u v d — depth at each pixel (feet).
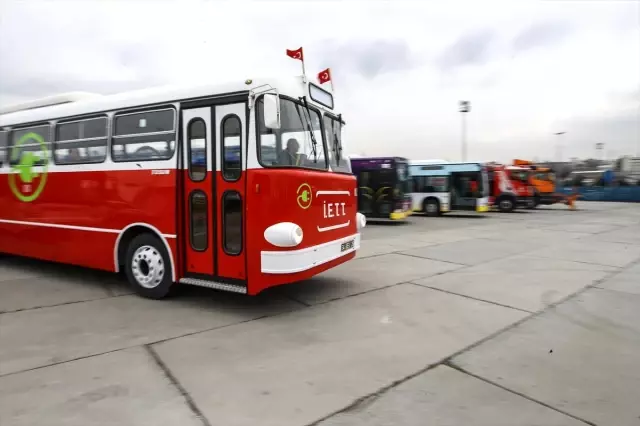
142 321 17.21
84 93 25.40
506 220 69.62
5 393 11.33
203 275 18.56
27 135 24.81
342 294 21.47
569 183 145.89
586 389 11.75
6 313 18.17
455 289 22.62
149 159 19.63
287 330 16.28
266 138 17.13
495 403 10.96
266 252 16.69
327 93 21.65
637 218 73.31
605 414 10.48
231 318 17.66
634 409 10.71
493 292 22.04
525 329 16.58
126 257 20.95
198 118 18.34
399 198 60.80
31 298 20.56
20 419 10.08
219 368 12.91
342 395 11.32
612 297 21.16
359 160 62.95
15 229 25.85
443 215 81.87
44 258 24.39
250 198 16.93
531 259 31.68
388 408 10.68
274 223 16.67
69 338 15.30
